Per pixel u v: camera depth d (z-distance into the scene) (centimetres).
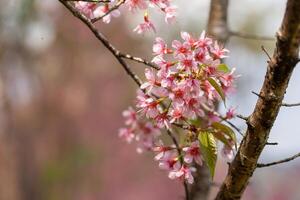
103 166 1800
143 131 420
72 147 1745
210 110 348
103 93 1797
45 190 1714
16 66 1545
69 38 1625
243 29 1148
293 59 274
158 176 1886
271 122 291
